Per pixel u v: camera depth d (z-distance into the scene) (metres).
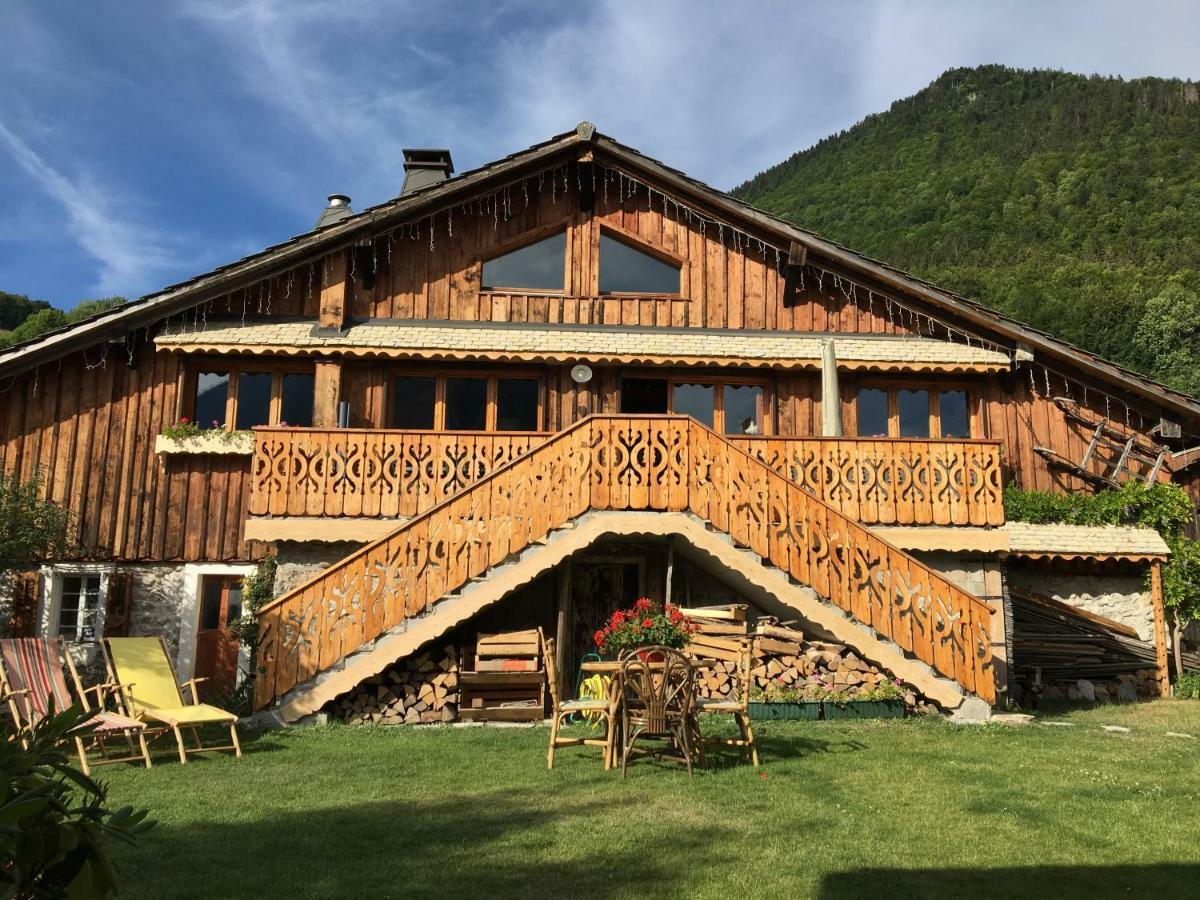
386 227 15.10
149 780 7.71
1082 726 10.74
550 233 15.80
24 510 13.06
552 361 14.49
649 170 15.59
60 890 2.71
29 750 2.76
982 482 13.01
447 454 12.80
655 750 8.05
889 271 15.26
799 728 10.05
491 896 4.85
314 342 14.18
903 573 11.08
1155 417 15.77
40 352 13.91
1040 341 15.16
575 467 11.17
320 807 6.71
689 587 12.79
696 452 11.24
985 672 11.02
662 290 15.88
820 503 11.12
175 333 14.27
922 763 8.21
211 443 13.91
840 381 15.38
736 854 5.57
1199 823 6.38
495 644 11.03
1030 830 6.16
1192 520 15.65
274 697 10.42
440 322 15.15
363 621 10.63
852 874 5.24
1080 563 14.96
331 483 12.62
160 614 13.77
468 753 8.73
